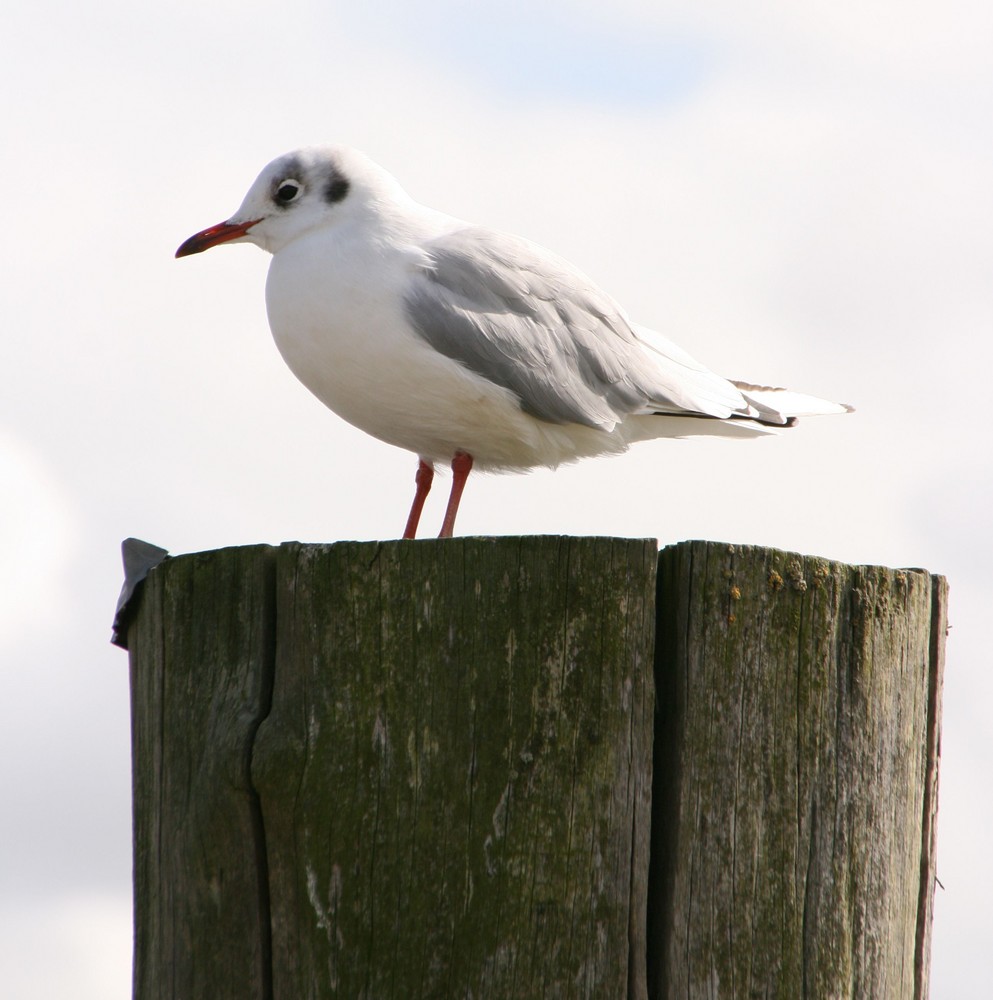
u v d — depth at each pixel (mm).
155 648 7613
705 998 6891
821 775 7223
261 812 7066
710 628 7094
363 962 6762
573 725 6902
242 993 7008
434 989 6707
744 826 7047
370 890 6805
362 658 7008
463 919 6742
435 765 6871
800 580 7246
